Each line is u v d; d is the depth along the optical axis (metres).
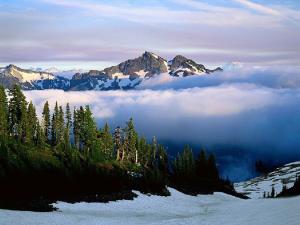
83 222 53.69
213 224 53.16
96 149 127.50
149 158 150.00
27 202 62.62
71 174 84.62
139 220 61.19
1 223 46.16
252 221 52.34
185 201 99.31
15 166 80.06
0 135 109.19
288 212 55.81
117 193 84.75
